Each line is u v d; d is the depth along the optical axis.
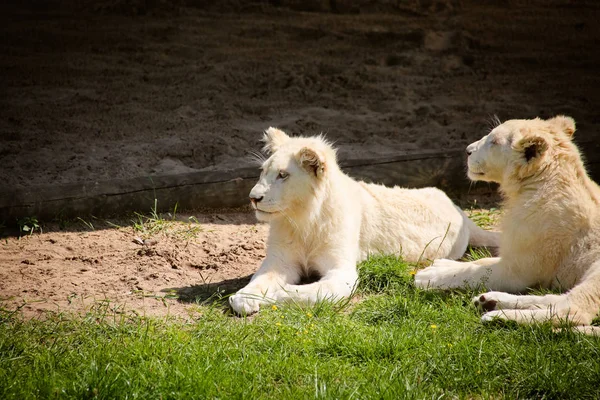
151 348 7.00
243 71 18.31
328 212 8.95
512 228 8.75
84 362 6.77
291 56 19.64
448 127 15.12
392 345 7.23
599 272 8.10
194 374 6.51
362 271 9.16
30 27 21.06
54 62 18.48
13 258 9.59
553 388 6.55
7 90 16.39
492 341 7.39
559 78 18.70
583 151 12.69
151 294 8.66
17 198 10.48
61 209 10.67
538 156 8.58
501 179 9.02
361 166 12.05
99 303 8.27
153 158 12.85
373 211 9.87
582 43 21.50
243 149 13.56
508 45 21.17
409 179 12.20
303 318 7.91
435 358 7.03
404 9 23.72
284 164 8.67
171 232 10.57
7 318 7.73
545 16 23.89
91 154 12.96
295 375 6.75
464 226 10.52
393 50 20.50
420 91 17.53
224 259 9.83
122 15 22.83
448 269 8.97
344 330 7.53
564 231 8.50
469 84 18.12
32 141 13.48
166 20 22.36
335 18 22.89
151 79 17.56
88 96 16.17
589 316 7.88
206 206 11.48
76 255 9.75
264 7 23.59
